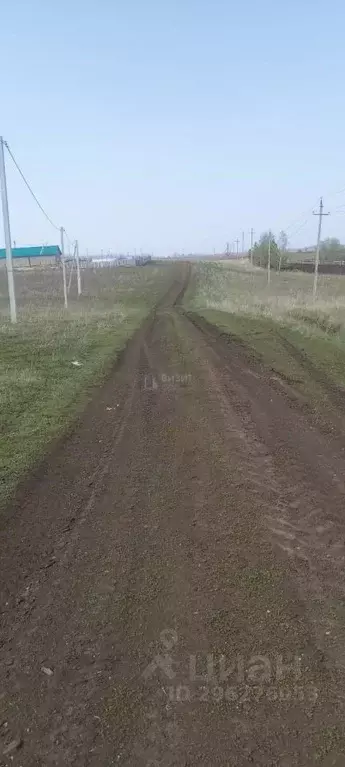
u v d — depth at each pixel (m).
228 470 6.00
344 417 8.34
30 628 3.33
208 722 2.52
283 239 90.31
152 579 3.83
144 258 135.88
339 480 5.67
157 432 7.71
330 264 77.19
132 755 2.36
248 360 14.24
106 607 3.52
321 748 2.36
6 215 23.62
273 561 4.00
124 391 10.77
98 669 2.92
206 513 4.91
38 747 2.42
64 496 5.46
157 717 2.56
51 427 8.06
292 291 40.91
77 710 2.63
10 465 6.38
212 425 7.94
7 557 4.25
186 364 13.80
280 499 5.16
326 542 4.29
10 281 23.89
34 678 2.88
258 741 2.41
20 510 5.14
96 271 86.56
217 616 3.35
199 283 63.19
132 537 4.51
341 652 2.98
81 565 4.09
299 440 7.15
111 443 7.27
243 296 40.16
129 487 5.66
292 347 16.50
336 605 3.44
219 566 3.96
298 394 10.07
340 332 18.70
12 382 11.20
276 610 3.39
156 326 24.25
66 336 19.31
